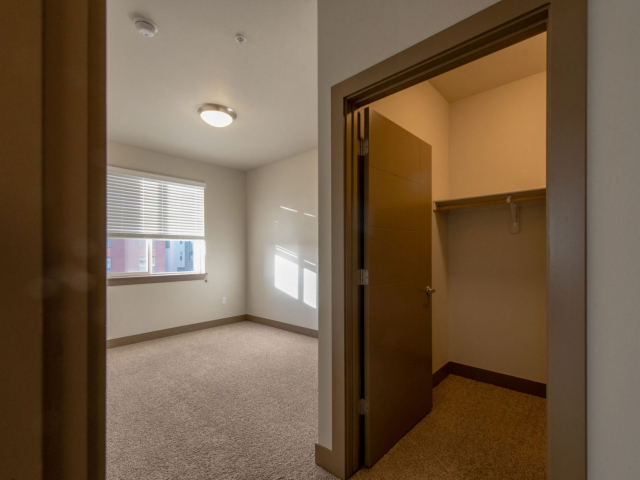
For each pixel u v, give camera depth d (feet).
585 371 3.08
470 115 9.53
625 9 2.98
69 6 0.89
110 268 12.73
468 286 9.39
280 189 15.52
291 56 7.38
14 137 0.75
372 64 5.03
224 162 15.75
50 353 0.82
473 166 9.43
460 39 4.11
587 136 3.14
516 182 8.68
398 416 6.38
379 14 4.96
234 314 16.72
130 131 11.72
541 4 3.45
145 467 5.61
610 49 3.04
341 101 5.41
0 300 0.73
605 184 3.05
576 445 3.10
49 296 0.82
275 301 15.69
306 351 11.96
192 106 9.80
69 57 0.89
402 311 6.61
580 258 3.12
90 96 0.95
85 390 0.91
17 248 0.76
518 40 3.97
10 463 0.74
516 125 8.72
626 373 2.93
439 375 9.06
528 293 8.42
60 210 0.85
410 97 7.91
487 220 9.08
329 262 5.65
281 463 5.71
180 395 8.35
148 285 13.51
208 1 5.80
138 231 13.32
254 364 10.59
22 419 0.76
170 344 12.85
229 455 5.93
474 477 5.33
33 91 0.79
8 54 0.75
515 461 5.72
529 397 8.15
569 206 3.18
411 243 6.98
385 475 5.40
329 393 5.61
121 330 12.69
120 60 7.50
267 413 7.43
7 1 0.76
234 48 7.10
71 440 0.87
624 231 2.95
